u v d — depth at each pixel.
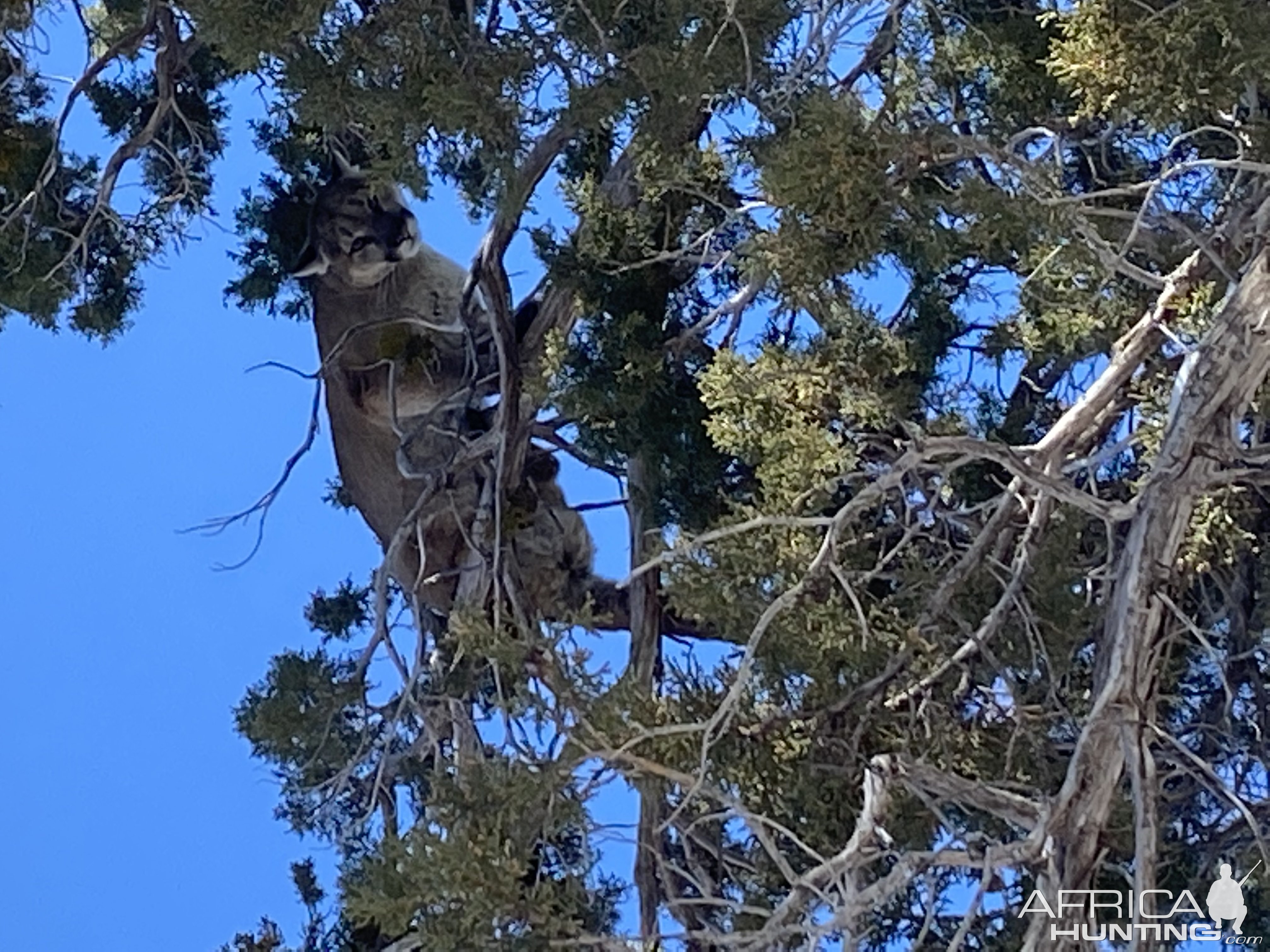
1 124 7.40
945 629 5.81
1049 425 7.12
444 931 4.62
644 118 6.13
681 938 4.74
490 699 7.50
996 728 5.65
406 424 9.41
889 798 4.77
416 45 5.71
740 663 5.22
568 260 7.32
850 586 5.14
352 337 9.54
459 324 9.09
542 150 6.55
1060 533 5.67
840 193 4.97
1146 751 4.46
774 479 5.50
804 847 4.57
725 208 6.68
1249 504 5.94
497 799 4.92
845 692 5.43
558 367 7.14
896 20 6.22
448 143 6.18
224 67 8.67
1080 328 6.25
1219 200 6.27
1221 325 4.78
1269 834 6.04
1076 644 5.68
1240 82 4.84
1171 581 4.83
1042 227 5.12
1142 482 5.29
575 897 4.80
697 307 7.50
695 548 5.29
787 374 5.86
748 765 5.29
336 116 5.88
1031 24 6.51
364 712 8.09
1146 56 4.74
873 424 5.89
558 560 9.05
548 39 5.91
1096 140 6.45
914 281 7.06
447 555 9.28
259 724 7.79
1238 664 6.50
